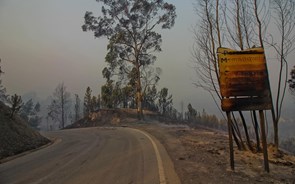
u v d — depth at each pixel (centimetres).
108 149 1452
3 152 1422
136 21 4406
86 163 1079
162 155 1198
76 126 5178
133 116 4872
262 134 961
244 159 1132
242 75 952
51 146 1770
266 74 955
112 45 4441
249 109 946
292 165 1120
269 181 826
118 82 4812
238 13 1377
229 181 796
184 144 1544
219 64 955
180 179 809
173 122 4862
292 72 1527
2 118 1816
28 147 1661
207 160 1084
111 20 4431
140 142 1698
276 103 1309
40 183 807
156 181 792
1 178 898
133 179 821
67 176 877
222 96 952
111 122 4681
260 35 1325
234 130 1447
